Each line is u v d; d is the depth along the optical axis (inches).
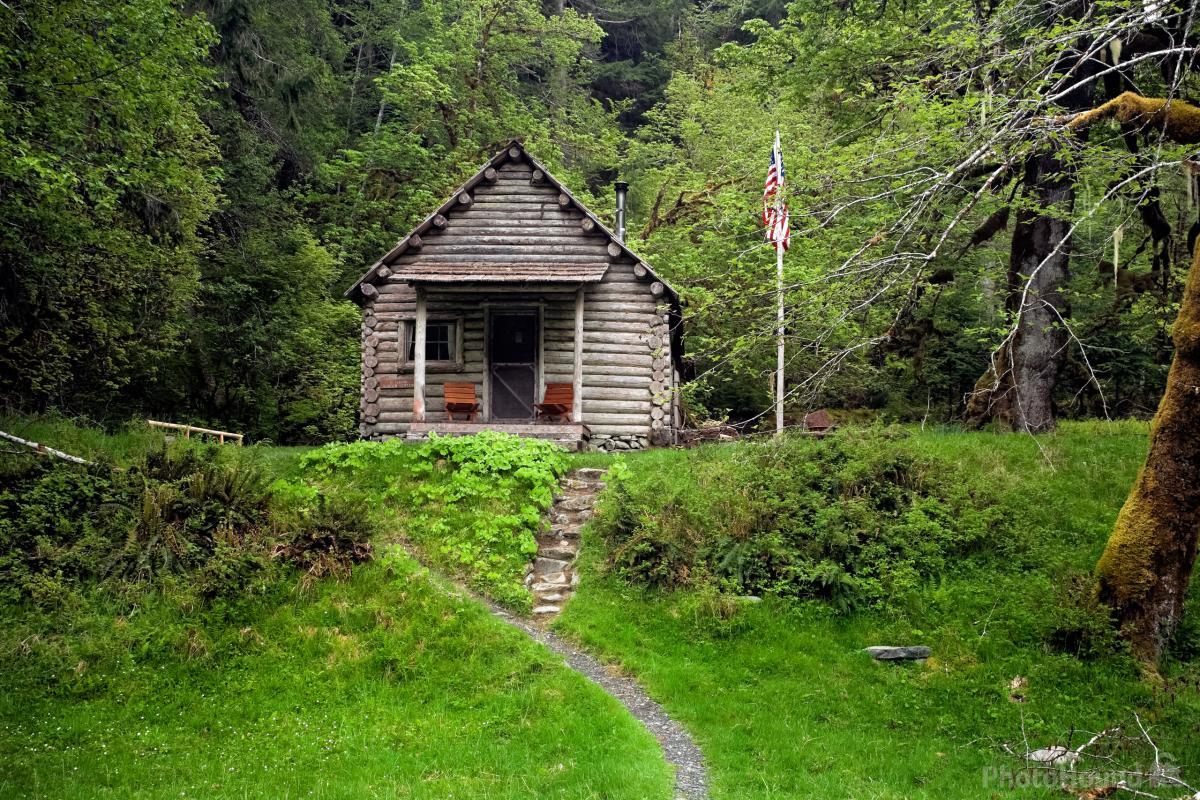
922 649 472.7
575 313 847.7
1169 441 459.2
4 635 452.4
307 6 1397.6
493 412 915.4
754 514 577.0
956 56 478.9
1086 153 437.1
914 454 625.9
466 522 631.8
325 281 1206.9
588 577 574.6
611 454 780.0
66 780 362.3
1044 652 460.1
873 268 428.8
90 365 880.3
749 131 1374.3
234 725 421.7
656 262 1185.4
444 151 1478.8
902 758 389.4
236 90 1235.2
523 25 1550.2
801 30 880.3
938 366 1072.2
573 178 1456.7
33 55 628.7
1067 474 623.2
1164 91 661.3
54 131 634.8
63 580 492.7
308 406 1157.7
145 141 713.6
